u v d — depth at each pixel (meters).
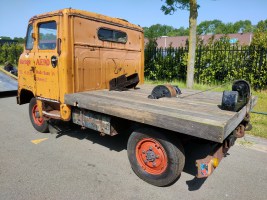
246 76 9.59
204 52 10.47
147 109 2.95
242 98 3.45
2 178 3.39
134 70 5.70
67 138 5.02
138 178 3.46
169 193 3.12
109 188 3.20
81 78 4.31
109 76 4.96
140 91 4.64
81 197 3.00
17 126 5.79
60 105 4.18
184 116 2.61
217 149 2.93
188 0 8.98
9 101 8.76
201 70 10.62
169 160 3.02
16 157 4.08
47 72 4.33
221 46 10.36
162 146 3.05
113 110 3.23
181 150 3.01
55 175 3.51
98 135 5.23
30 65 4.75
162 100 3.64
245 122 3.72
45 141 4.84
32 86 4.80
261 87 9.39
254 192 3.17
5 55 25.95
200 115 2.69
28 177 3.43
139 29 5.72
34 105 5.21
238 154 4.31
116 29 5.00
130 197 3.02
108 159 4.07
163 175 3.12
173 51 11.47
